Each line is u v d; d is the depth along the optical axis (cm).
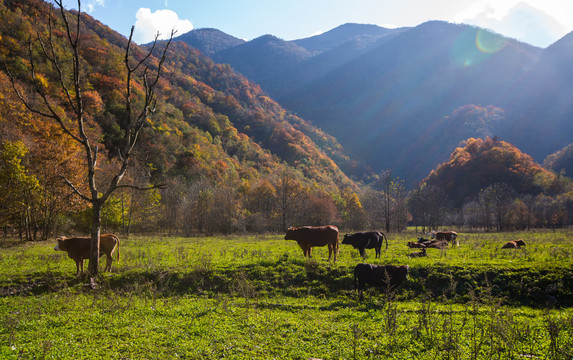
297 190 7131
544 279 1334
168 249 2500
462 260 1631
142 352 755
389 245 2602
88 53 9569
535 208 7256
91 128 6450
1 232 4059
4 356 709
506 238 3366
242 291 1294
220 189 6166
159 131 8731
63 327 918
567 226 7488
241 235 4859
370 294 1310
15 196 3231
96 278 1495
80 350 751
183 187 6444
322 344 811
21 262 1884
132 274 1536
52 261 1911
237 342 816
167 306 1166
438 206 7338
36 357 710
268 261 1630
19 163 3316
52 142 3531
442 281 1395
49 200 3472
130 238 3828
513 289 1319
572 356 703
